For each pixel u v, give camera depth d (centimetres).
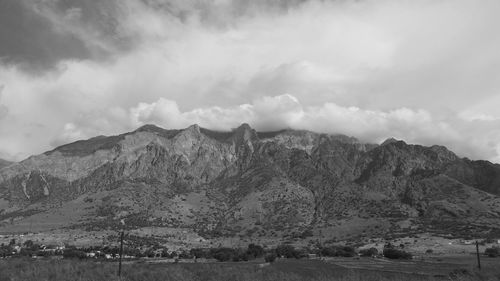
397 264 16875
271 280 7750
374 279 8588
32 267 7669
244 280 7575
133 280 7131
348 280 8144
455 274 9000
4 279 6619
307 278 8081
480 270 8912
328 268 12988
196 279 7569
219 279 7538
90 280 6888
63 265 8219
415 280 8812
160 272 7875
